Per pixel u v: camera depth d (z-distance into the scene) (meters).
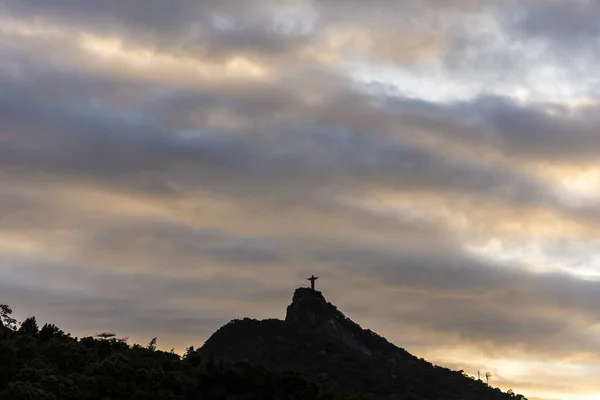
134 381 111.56
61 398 105.56
